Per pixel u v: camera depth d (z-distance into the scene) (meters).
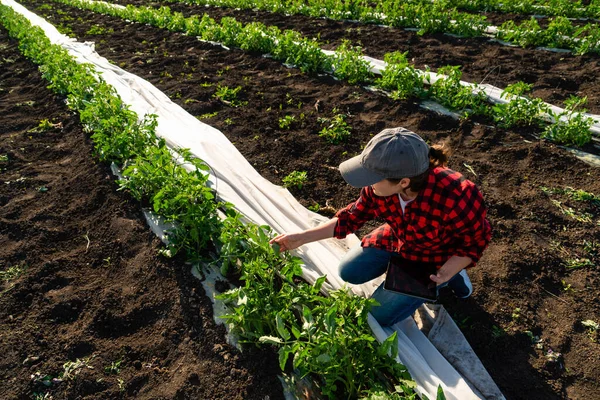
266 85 6.97
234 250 3.33
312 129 5.68
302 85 6.99
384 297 2.85
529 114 5.46
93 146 5.33
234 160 4.84
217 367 2.89
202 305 3.28
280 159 5.06
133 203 4.34
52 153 5.42
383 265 3.12
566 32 8.06
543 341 3.03
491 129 5.47
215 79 7.29
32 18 12.25
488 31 9.06
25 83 7.77
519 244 3.79
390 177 2.29
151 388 2.82
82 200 4.52
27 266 3.73
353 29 9.84
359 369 2.61
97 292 3.48
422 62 7.70
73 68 6.77
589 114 5.62
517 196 4.32
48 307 3.33
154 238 3.89
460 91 5.83
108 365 2.96
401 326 3.02
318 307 2.82
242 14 12.18
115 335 3.19
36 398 2.76
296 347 2.45
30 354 3.00
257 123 5.81
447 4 10.62
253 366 2.84
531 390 2.76
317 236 3.06
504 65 7.25
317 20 10.89
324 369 2.51
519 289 3.40
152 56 8.67
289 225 3.84
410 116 5.86
